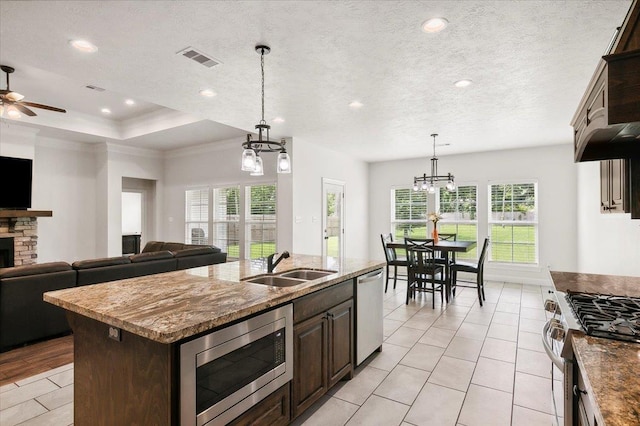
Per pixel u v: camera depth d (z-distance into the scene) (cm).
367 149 650
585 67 290
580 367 111
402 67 291
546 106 393
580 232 552
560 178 603
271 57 271
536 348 336
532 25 226
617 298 177
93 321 173
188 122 553
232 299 184
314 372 230
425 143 596
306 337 221
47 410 231
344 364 269
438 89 341
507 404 240
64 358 311
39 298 337
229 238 700
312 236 603
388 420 223
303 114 426
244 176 666
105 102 533
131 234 829
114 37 240
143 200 833
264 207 644
